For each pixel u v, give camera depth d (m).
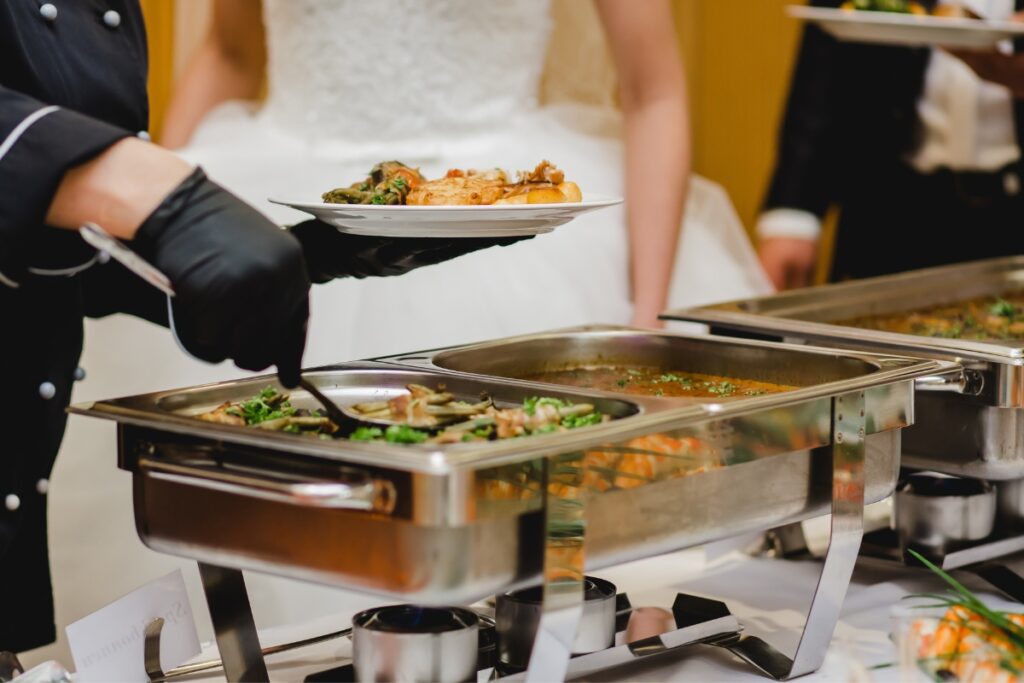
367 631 1.19
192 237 1.09
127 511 2.61
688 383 1.63
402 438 1.13
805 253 3.23
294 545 1.11
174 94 2.71
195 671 1.32
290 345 1.14
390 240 1.44
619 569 1.78
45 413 1.46
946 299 2.23
